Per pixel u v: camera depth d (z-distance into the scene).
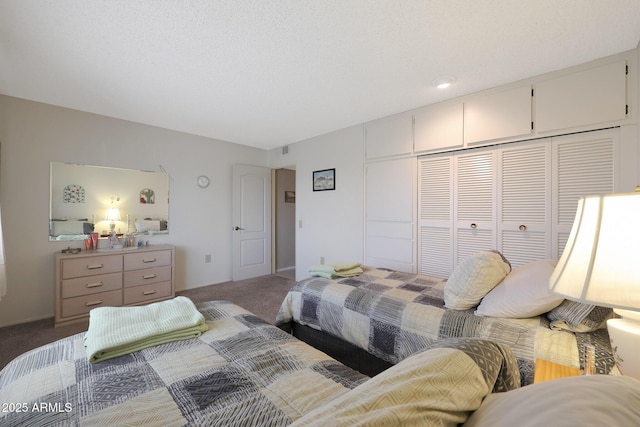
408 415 0.53
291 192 5.54
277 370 1.06
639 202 0.73
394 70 2.21
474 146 2.67
